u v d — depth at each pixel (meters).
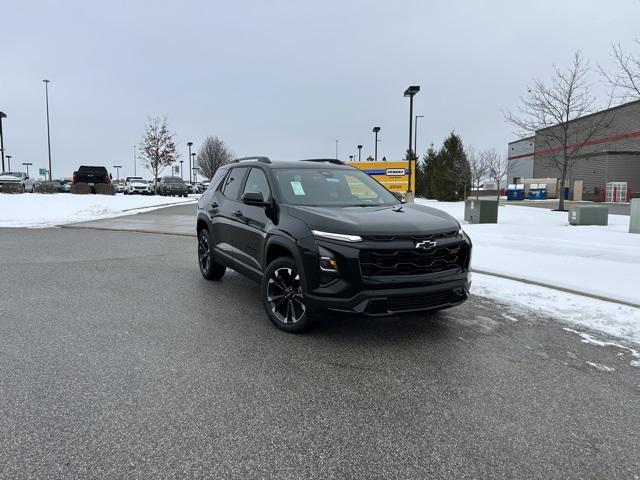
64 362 4.11
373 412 3.31
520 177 54.66
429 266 4.46
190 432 3.01
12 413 3.21
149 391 3.57
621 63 15.58
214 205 7.01
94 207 22.44
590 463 2.74
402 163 25.25
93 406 3.32
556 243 10.03
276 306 5.07
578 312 5.63
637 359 4.30
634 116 36.03
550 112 21.36
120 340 4.68
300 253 4.58
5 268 8.37
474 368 4.08
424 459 2.76
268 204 5.27
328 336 4.85
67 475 2.56
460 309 5.79
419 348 4.54
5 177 34.16
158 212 22.72
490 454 2.82
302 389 3.65
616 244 9.76
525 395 3.59
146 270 8.28
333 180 5.93
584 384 3.79
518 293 6.45
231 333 4.92
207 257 7.42
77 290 6.75
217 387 3.66
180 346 4.53
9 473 2.57
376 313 4.29
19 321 5.26
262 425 3.12
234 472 2.62
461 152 37.19
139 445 2.86
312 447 2.87
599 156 37.50
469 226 13.53
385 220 4.59
